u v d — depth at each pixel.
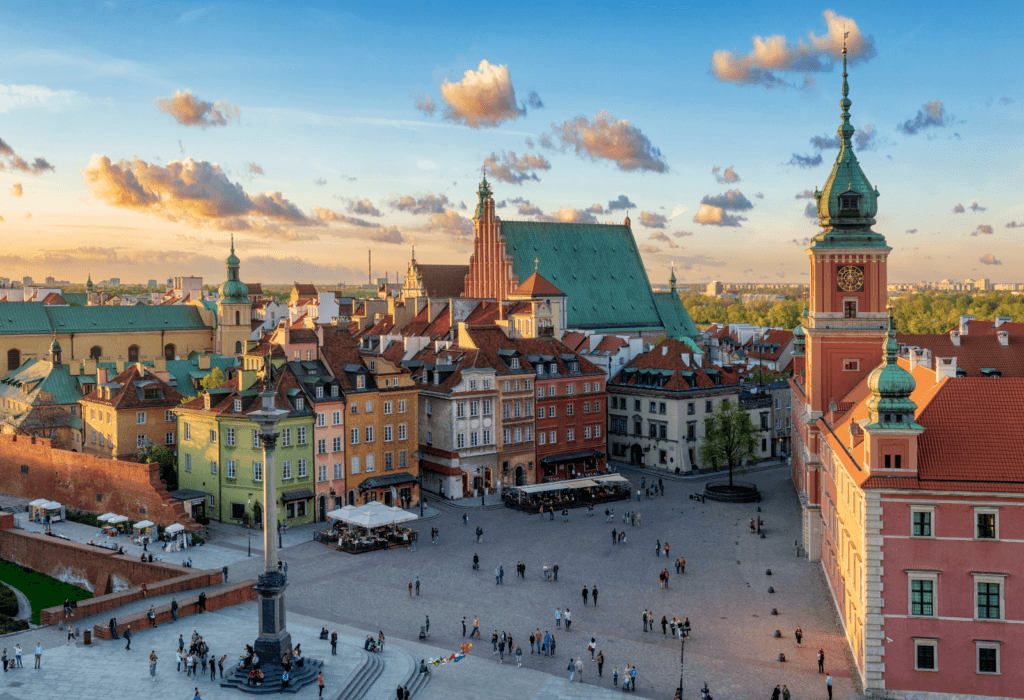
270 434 62.56
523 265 180.50
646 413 144.00
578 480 118.12
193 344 192.38
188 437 114.25
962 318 124.31
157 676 62.91
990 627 56.50
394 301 185.50
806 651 67.75
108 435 123.06
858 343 94.19
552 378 133.75
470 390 122.44
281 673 61.38
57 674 63.09
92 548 92.12
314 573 89.06
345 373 116.00
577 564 91.50
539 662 66.88
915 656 57.62
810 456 92.81
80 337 174.88
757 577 86.56
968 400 60.78
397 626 74.44
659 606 78.62
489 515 113.12
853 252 94.62
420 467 127.06
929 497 57.03
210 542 100.00
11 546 99.62
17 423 130.00
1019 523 55.97
